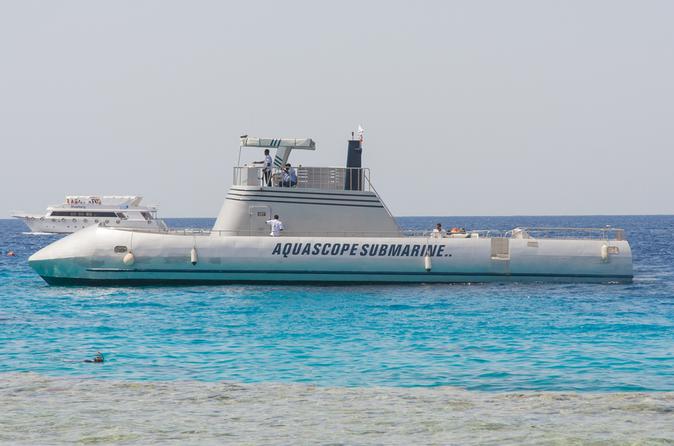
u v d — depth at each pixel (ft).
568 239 455.22
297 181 451.12
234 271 428.15
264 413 170.71
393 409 174.29
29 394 190.08
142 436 151.02
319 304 379.35
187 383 204.85
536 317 340.39
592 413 169.27
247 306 372.58
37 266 435.12
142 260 425.28
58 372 228.84
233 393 191.83
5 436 151.23
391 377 221.87
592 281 451.53
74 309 366.63
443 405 178.19
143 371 230.48
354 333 299.99
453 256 441.27
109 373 227.40
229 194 449.89
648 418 164.66
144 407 176.55
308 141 450.71
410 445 144.56
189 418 165.99
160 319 336.29
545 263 447.83
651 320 332.19
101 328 313.73
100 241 429.79
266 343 279.49
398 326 316.60
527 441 147.13
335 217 449.06
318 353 259.60
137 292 417.49
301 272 431.02
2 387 198.39
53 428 157.28
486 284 444.55
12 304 384.06
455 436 150.92
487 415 167.84
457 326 316.60
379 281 437.17
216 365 239.91
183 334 299.38
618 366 236.43
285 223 444.14
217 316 343.67
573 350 263.49
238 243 428.56
